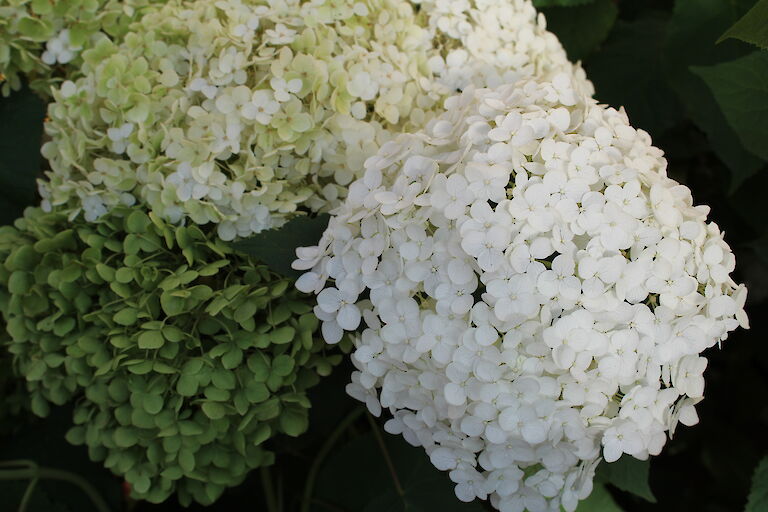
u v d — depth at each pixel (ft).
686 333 2.42
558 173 2.40
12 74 2.85
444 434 2.43
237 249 2.56
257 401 2.54
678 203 2.46
